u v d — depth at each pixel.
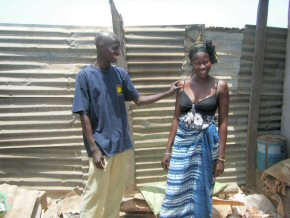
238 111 4.27
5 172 4.19
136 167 4.27
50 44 3.88
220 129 3.07
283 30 4.13
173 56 3.98
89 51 3.93
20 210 3.24
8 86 3.92
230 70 4.12
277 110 4.36
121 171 3.21
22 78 3.92
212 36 4.00
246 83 4.19
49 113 4.04
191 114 3.04
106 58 2.84
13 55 3.86
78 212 3.81
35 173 4.22
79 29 3.88
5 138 4.07
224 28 3.99
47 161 4.20
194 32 3.95
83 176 4.22
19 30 3.80
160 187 3.81
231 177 4.45
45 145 4.12
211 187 3.14
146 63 3.97
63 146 4.14
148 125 4.16
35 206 3.54
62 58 3.93
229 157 4.39
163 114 4.15
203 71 2.94
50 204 4.12
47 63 3.92
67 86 3.98
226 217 3.69
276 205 3.83
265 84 4.25
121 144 3.04
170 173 3.18
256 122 4.25
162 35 3.93
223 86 2.99
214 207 3.77
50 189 4.25
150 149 4.23
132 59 3.95
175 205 3.18
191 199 3.20
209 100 2.98
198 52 2.94
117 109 2.99
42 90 3.96
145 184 4.32
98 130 2.93
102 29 3.90
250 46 4.09
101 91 2.88
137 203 3.75
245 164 4.43
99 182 3.02
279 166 3.69
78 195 4.20
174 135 3.23
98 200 3.07
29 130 4.07
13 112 4.00
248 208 3.83
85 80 2.83
